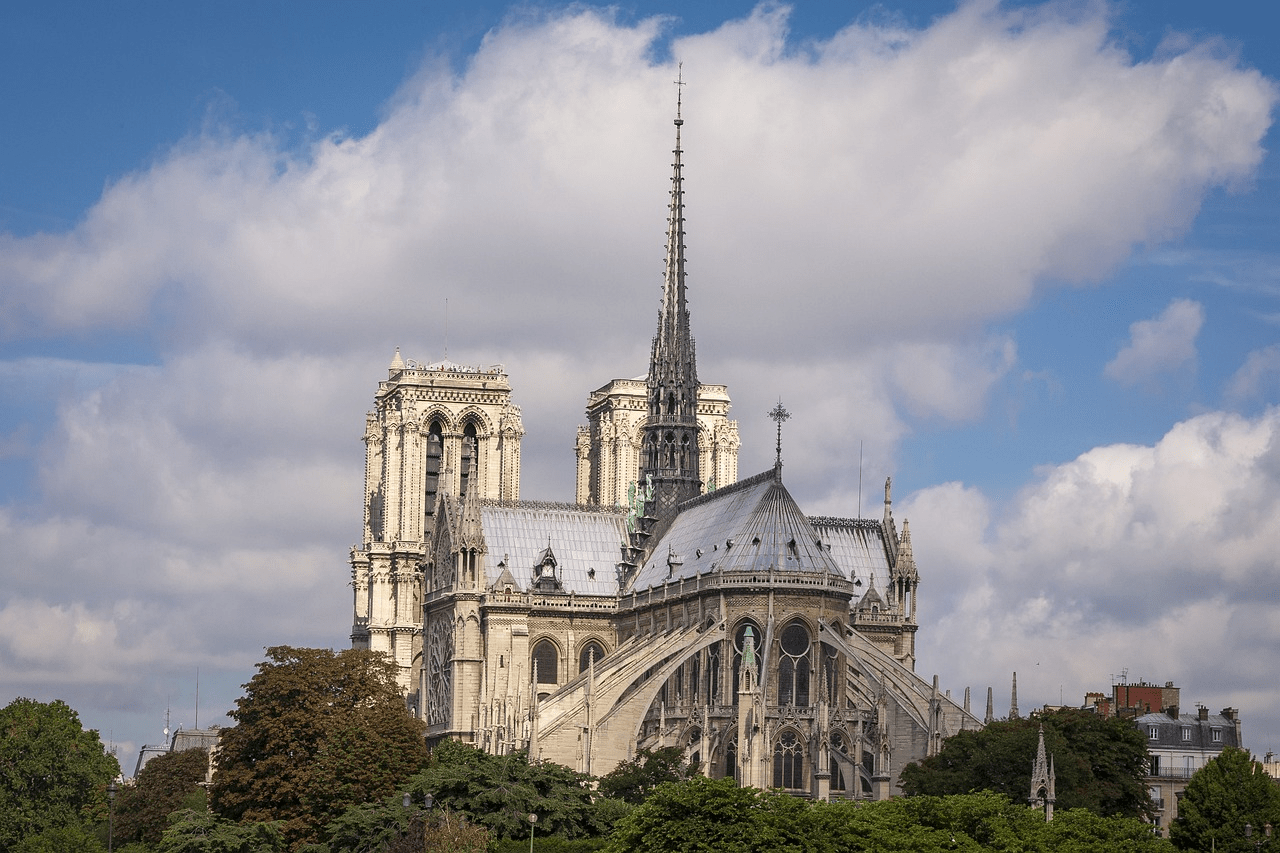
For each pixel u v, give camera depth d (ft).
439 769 542.98
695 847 435.53
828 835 447.42
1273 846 584.81
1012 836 468.34
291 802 602.85
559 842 497.87
